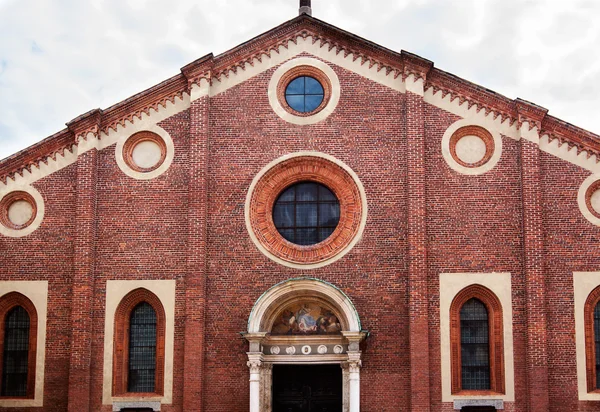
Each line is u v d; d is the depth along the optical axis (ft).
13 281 117.39
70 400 112.78
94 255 116.98
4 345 117.39
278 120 119.44
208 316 114.73
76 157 119.75
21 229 118.52
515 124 117.19
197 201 116.47
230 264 115.96
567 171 115.85
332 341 114.42
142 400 113.60
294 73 121.19
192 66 119.75
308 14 127.75
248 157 118.62
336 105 119.24
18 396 116.06
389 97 118.93
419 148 116.37
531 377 110.11
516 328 112.47
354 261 115.03
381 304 113.70
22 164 120.16
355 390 109.60
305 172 118.73
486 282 113.60
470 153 117.50
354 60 120.26
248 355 111.14
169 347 114.42
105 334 115.24
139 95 120.37
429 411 109.81
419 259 113.39
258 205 117.80
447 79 118.62
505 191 115.65
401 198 116.26
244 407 112.47
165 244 116.88
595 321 113.70
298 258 115.55
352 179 117.19
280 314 115.96
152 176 118.62
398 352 112.37
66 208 118.83
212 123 119.75
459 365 112.88
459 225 115.14
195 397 111.65
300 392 116.16
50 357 115.44
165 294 115.65
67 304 116.47
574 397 110.83
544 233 114.62
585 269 113.60
